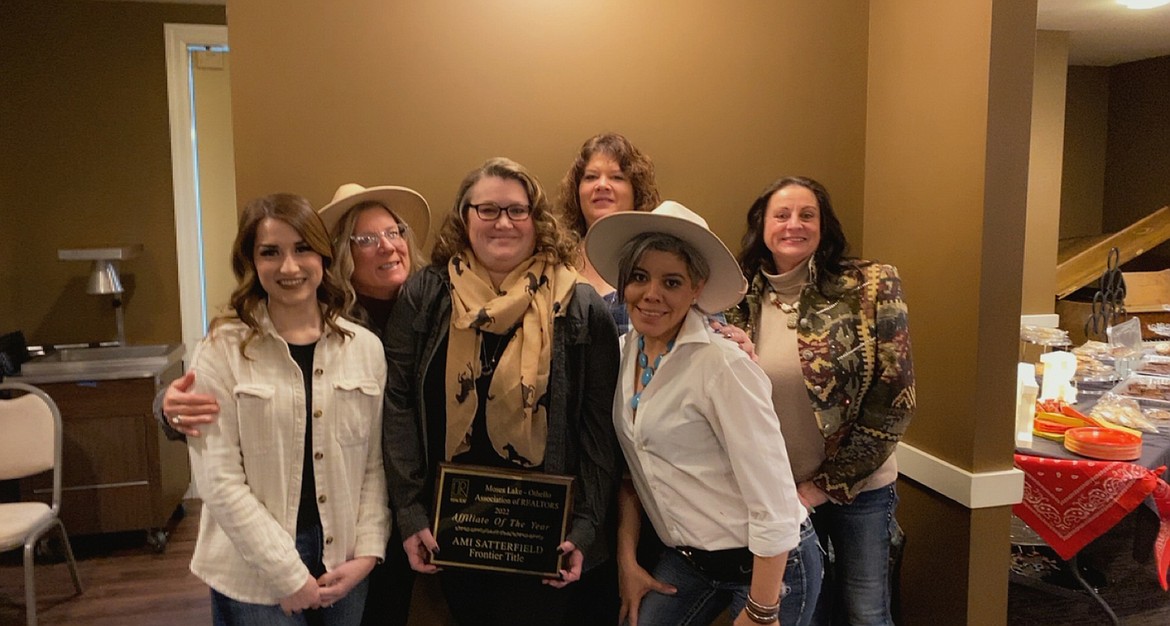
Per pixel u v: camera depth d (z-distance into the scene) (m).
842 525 2.02
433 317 1.68
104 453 3.52
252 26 2.07
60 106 3.80
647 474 1.63
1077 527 2.47
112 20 3.81
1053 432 2.72
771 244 1.99
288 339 1.57
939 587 2.24
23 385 3.06
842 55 2.45
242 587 1.54
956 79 2.08
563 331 1.67
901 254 2.34
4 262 3.82
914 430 2.32
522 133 2.26
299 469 1.55
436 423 1.70
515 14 2.23
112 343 3.96
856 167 2.50
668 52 2.33
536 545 1.67
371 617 1.86
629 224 1.60
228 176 4.08
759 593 1.54
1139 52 4.62
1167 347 3.77
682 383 1.56
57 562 3.52
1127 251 4.50
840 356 1.88
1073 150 5.06
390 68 2.16
